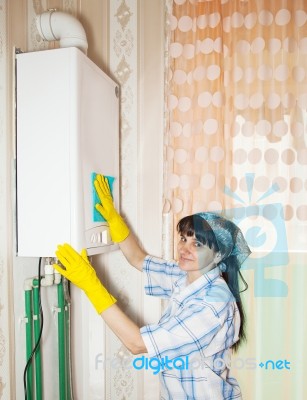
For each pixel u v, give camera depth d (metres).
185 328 0.97
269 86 1.15
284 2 1.13
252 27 1.16
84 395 1.43
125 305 1.40
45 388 1.27
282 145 1.14
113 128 1.27
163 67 1.37
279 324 1.13
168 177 1.25
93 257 1.42
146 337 0.96
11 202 1.13
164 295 1.27
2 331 1.08
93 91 1.11
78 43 1.14
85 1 1.42
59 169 1.01
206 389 1.09
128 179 1.39
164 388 1.18
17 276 1.16
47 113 1.01
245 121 1.16
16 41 1.18
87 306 1.43
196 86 1.20
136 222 1.38
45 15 1.14
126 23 1.40
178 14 1.23
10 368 1.12
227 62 1.18
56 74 1.01
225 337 1.05
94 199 1.11
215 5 1.19
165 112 1.31
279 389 1.14
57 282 1.22
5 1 1.12
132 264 1.29
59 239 1.00
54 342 1.34
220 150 1.18
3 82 1.10
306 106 1.13
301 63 1.13
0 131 1.08
